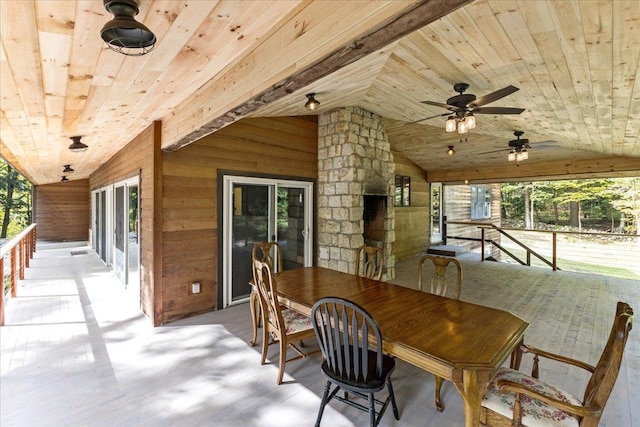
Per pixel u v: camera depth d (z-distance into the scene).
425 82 3.33
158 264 3.77
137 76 2.03
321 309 1.96
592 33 1.82
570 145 5.53
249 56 1.96
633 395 2.45
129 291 5.14
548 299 4.91
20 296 4.91
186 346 3.22
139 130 4.08
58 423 2.09
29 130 3.11
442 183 10.02
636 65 2.14
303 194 5.57
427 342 1.75
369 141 5.55
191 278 4.07
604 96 2.79
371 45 1.31
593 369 1.70
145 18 1.36
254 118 4.75
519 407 1.53
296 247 5.49
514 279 6.21
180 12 1.34
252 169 4.71
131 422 2.11
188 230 4.04
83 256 8.51
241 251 4.64
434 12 1.08
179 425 2.08
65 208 10.38
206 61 1.99
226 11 1.40
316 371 2.75
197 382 2.58
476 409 1.53
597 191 12.45
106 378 2.63
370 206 6.12
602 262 10.91
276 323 2.65
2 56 1.55
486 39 2.13
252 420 2.14
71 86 2.06
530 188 14.73
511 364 2.08
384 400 2.35
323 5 1.41
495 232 13.07
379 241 5.98
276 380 2.61
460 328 1.94
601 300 4.87
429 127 6.16
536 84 2.77
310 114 5.52
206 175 4.20
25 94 2.12
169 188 3.86
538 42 2.04
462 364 1.53
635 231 11.98
